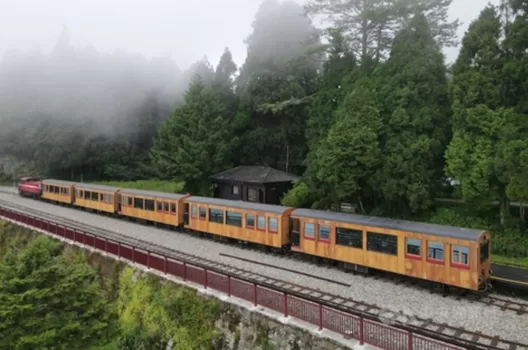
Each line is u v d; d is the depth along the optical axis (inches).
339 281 653.3
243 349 514.3
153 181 1907.0
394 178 835.4
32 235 1050.7
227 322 538.3
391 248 641.0
